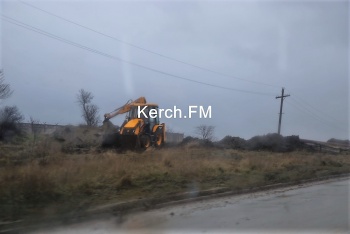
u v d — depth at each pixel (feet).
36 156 68.33
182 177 58.54
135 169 57.21
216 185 56.65
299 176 74.74
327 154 146.82
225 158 85.76
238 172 70.54
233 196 52.26
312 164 98.12
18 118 118.42
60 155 67.05
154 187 51.19
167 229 32.32
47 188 41.57
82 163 55.88
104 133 103.50
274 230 31.35
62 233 31.35
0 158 62.64
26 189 40.42
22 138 106.63
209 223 34.42
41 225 33.30
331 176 83.10
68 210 37.45
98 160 61.21
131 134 96.07
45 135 106.63
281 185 64.59
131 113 102.73
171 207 43.06
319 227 32.19
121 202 41.81
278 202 46.78
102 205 40.14
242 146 148.46
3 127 109.91
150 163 64.08
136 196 45.60
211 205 44.62
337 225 32.86
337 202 46.47
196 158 77.00
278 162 89.10
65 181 45.55
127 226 33.55
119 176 52.60
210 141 145.59
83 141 99.66
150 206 42.75
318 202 46.55
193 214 38.86
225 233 30.66
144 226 33.50
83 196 43.57
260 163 80.02
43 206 38.29
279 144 151.94
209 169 66.59
